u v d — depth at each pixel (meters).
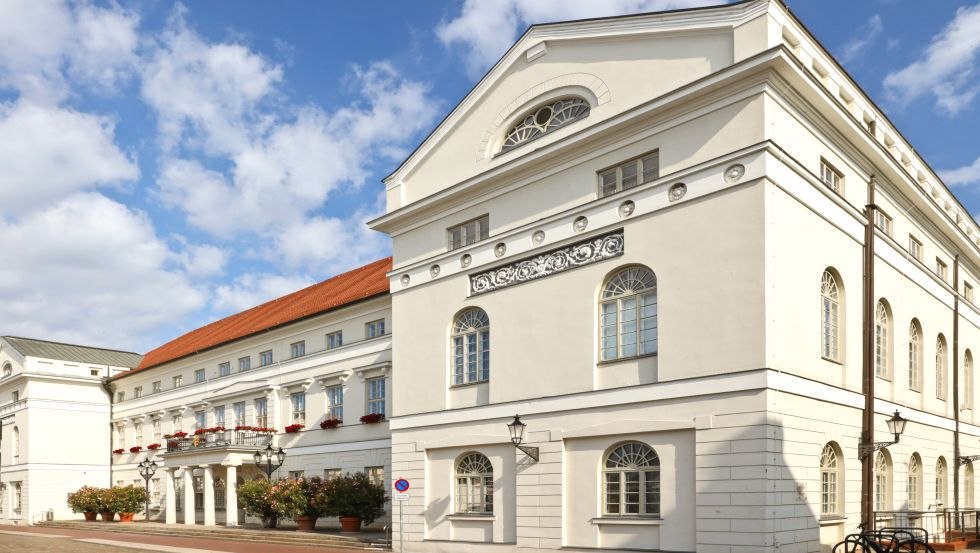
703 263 18.53
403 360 26.19
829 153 20.33
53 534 38.38
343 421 34.56
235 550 25.91
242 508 38.84
